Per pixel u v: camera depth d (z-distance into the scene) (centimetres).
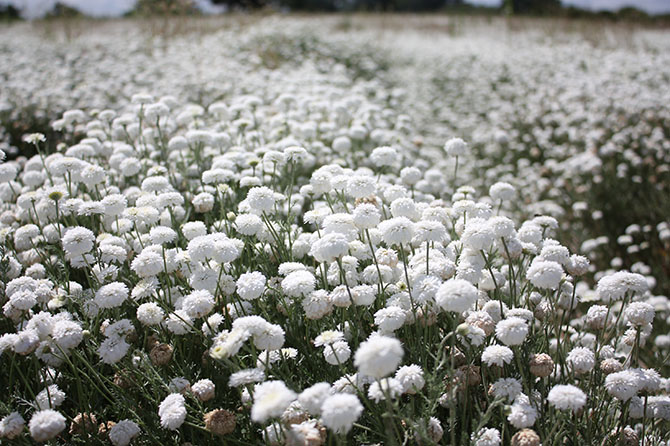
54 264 56
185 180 73
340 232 46
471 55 237
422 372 38
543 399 40
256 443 39
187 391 41
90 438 42
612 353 47
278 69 174
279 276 51
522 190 112
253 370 36
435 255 49
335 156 93
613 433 43
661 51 215
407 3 705
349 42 254
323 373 44
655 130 117
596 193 106
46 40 221
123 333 42
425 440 34
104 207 52
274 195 57
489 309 45
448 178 113
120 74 149
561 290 50
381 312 42
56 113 115
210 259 50
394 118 134
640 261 91
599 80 157
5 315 47
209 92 134
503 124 149
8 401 43
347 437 40
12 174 60
